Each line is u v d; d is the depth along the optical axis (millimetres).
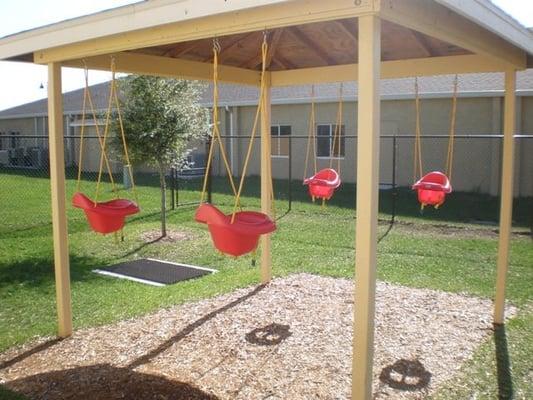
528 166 12719
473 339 4094
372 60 2363
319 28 4219
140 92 8312
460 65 4398
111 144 8539
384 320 4480
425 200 5250
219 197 13070
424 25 2688
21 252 7457
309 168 15758
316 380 3371
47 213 11062
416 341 4039
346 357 3719
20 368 3650
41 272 6418
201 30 2922
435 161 13867
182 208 11539
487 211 11023
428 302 4996
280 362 3654
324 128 15430
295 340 4043
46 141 23688
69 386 3344
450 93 13023
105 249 7812
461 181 13609
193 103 8898
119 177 17797
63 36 3355
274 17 2627
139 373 3520
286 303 4945
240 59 5020
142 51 4320
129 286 5836
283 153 16312
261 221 3539
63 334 4234
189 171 17141
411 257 7125
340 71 5074
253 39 4488
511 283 5777
